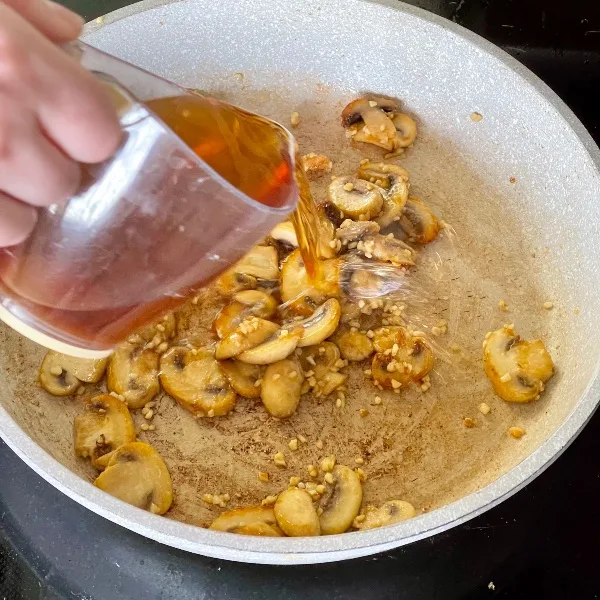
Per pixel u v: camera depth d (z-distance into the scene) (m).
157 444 0.45
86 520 0.42
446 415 0.45
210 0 0.51
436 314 0.49
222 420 0.46
